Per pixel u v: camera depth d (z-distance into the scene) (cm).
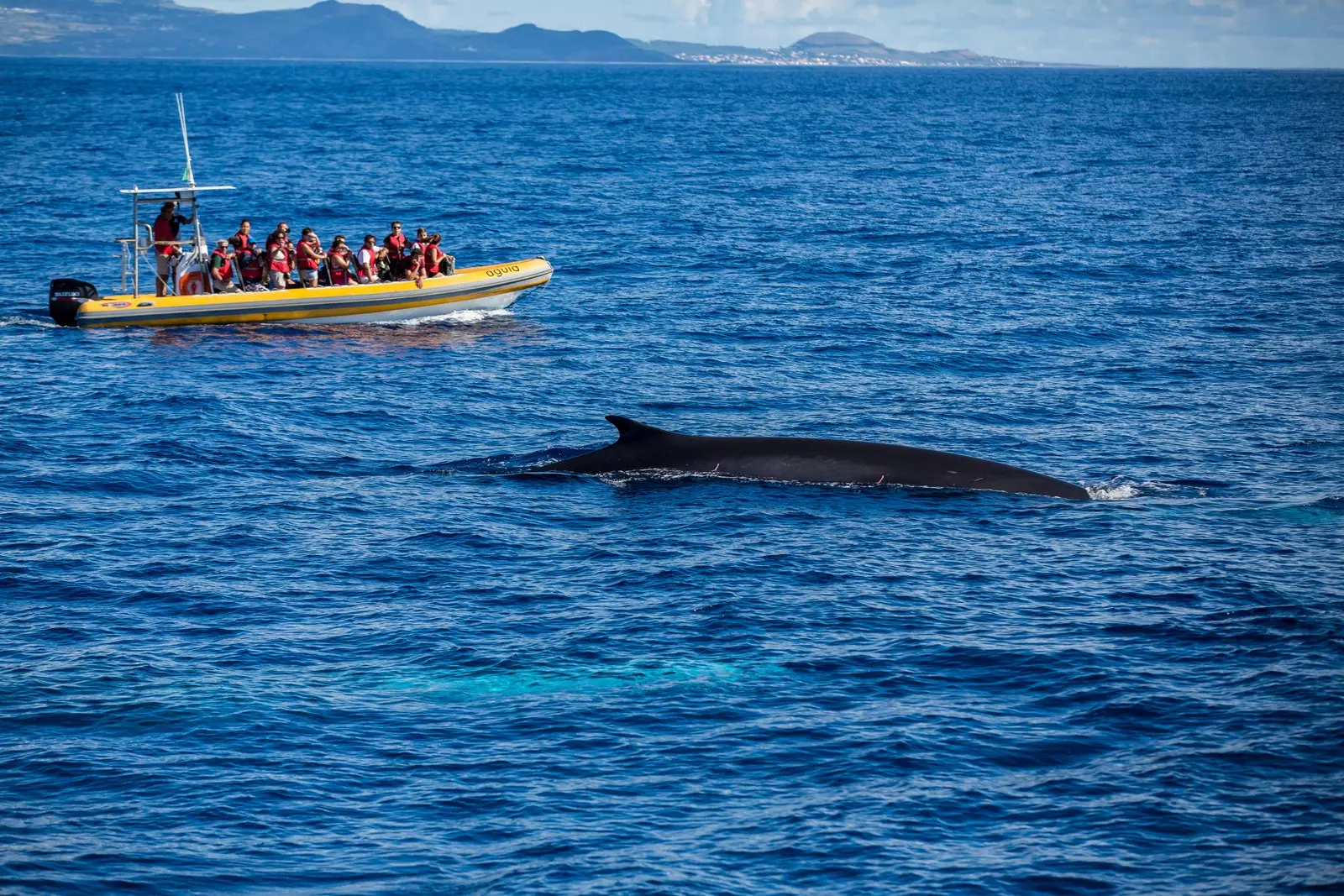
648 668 3619
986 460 5275
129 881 2612
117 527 4822
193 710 3359
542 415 6588
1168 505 5044
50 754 3125
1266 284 10575
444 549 4588
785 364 7756
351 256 9525
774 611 4022
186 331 8762
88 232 13675
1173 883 2617
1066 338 8494
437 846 2756
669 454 5375
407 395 6969
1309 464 5669
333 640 3828
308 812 2886
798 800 2934
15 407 6525
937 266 11538
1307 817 2841
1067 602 4091
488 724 3297
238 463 5678
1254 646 3747
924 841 2769
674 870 2661
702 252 12362
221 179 19562
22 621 3962
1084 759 3114
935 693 3469
